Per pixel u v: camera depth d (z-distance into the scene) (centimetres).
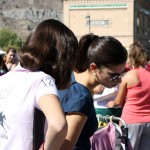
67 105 380
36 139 315
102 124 544
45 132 314
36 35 341
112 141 479
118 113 741
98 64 415
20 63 341
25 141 314
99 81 421
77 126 376
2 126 318
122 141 487
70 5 6900
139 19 7169
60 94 386
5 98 323
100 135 477
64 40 340
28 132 314
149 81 720
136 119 716
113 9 6838
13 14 10456
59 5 10281
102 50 413
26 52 333
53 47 337
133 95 720
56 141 294
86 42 421
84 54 420
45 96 305
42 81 317
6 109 319
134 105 720
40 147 315
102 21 6888
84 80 420
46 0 10369
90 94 393
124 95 732
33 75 324
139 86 718
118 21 6844
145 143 722
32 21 10344
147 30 7500
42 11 10362
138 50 748
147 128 719
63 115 295
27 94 317
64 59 338
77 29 6912
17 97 318
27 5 10444
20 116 315
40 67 332
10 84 327
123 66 420
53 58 336
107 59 411
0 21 10400
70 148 370
